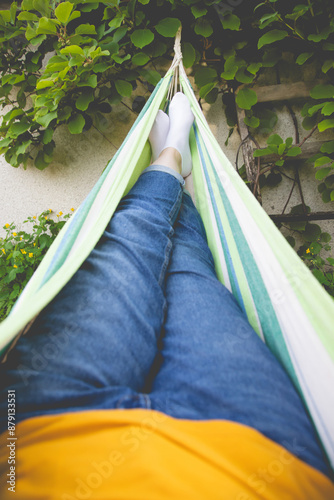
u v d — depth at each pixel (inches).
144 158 29.8
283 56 65.1
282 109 64.5
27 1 49.8
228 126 65.9
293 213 59.6
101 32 54.2
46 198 67.3
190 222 25.7
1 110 69.5
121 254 16.6
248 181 57.6
